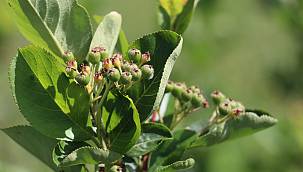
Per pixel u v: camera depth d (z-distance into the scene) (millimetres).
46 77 490
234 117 540
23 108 492
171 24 588
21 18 518
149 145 500
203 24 1259
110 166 490
